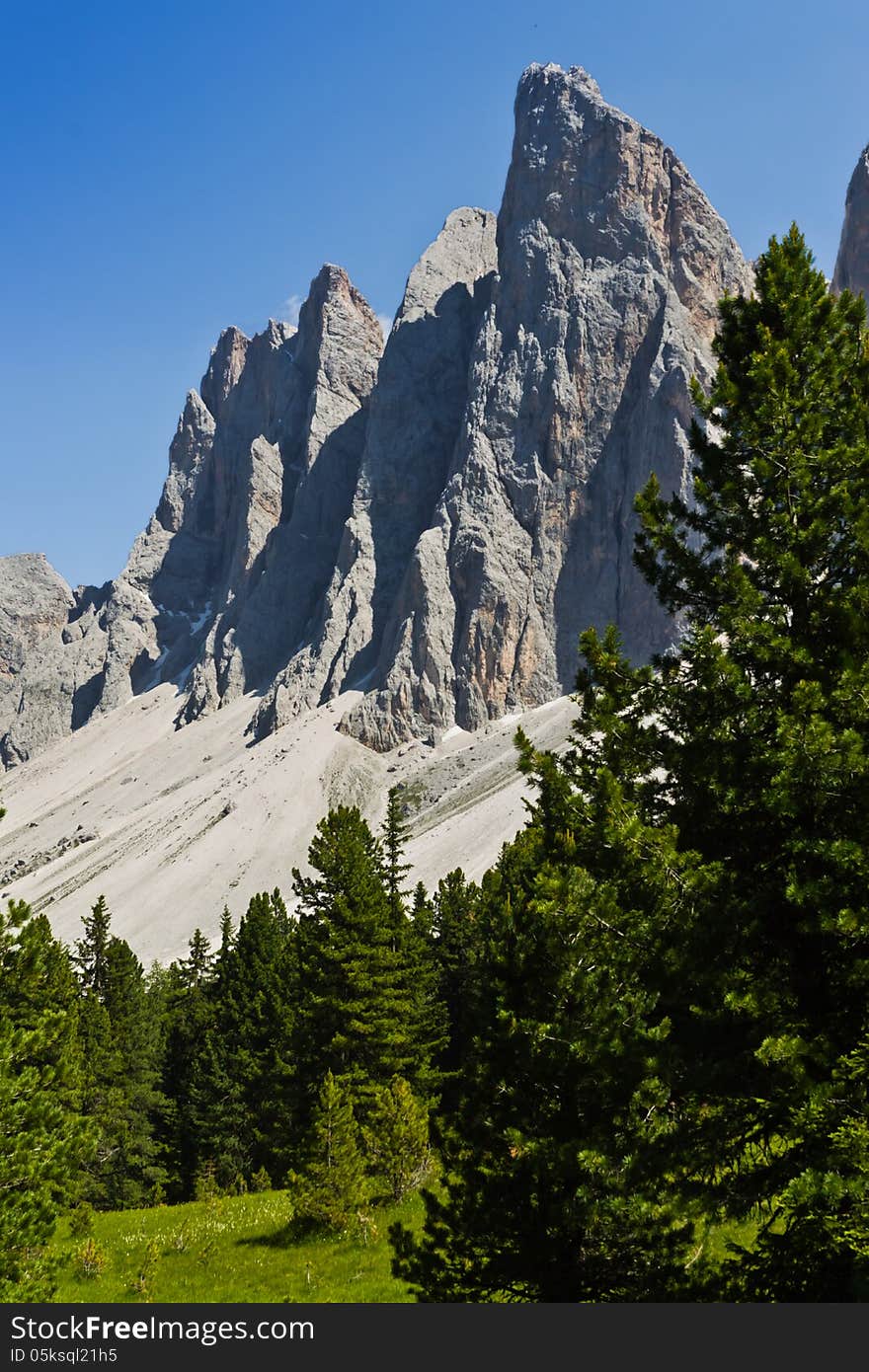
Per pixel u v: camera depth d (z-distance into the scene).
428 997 56.00
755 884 14.63
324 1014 44.16
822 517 15.38
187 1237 28.50
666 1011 14.67
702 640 15.28
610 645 17.09
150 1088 70.38
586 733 17.17
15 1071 17.77
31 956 24.66
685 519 17.64
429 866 151.25
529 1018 17.27
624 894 14.65
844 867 12.96
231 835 193.38
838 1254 12.51
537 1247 15.57
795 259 17.61
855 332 17.23
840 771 13.33
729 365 17.95
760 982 13.73
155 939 161.00
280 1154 45.81
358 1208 26.73
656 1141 13.41
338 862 45.78
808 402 16.05
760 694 15.02
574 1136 15.45
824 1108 12.17
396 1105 29.53
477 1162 17.03
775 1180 12.90
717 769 14.91
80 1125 17.33
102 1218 37.31
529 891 18.27
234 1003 67.50
